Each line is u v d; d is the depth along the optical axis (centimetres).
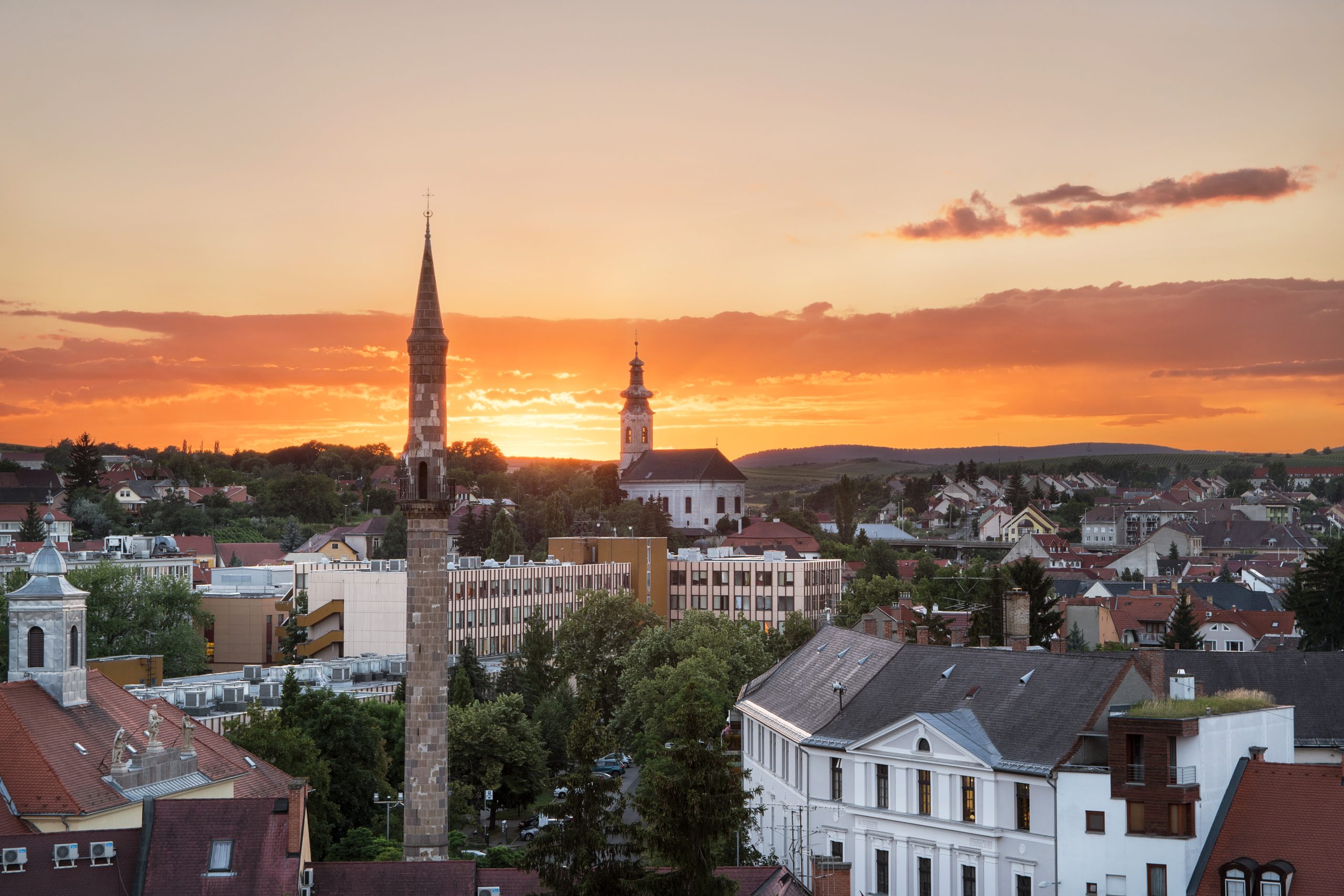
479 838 14362
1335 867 8262
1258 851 8481
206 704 14150
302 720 12081
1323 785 8631
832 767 10444
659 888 7219
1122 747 8731
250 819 7600
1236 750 8919
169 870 7438
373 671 17562
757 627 19888
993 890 9150
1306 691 11506
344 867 7612
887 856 9875
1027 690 9769
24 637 9056
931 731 9575
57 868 7375
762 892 7838
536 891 7606
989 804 9212
